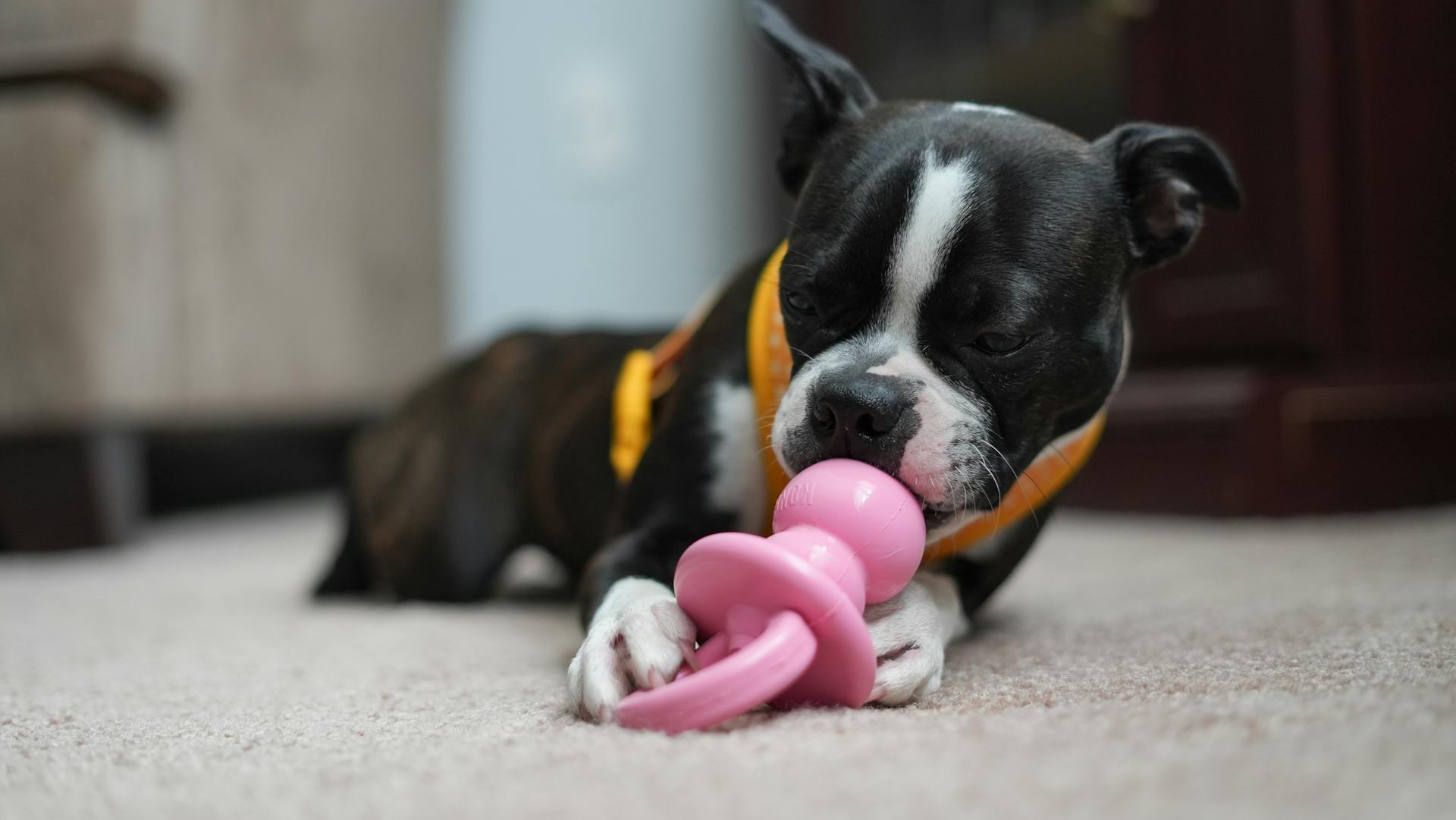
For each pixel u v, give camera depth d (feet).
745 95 7.34
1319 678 1.91
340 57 5.19
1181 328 4.26
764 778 1.59
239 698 2.07
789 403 2.08
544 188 7.16
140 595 3.16
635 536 2.28
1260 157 3.93
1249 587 2.72
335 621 2.73
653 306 7.29
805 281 2.13
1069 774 1.58
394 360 5.62
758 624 1.82
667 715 1.76
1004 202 2.09
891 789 1.56
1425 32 3.84
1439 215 3.92
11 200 4.04
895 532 1.91
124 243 4.19
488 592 2.91
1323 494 3.89
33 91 4.08
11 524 4.19
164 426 4.43
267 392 4.86
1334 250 3.84
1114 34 4.57
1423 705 1.75
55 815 1.59
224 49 4.58
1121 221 2.22
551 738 1.77
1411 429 3.97
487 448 2.90
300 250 5.01
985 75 5.44
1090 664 2.09
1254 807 1.50
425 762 1.70
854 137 2.23
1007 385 2.10
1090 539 3.77
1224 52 4.01
